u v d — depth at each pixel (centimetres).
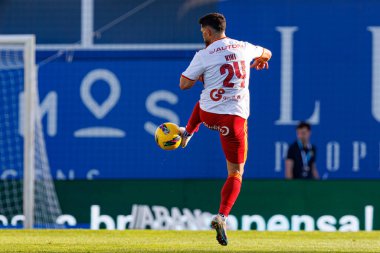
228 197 2234
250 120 5134
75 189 4438
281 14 5178
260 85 5150
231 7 5216
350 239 2848
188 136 2417
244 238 2853
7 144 5125
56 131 5219
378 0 5150
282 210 4200
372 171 5112
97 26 5309
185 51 5256
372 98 5134
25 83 3891
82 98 5234
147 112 5203
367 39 5150
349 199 4203
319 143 5128
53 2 5359
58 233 3019
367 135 5128
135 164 5175
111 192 4400
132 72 5241
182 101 5200
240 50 2273
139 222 4362
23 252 2272
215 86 2250
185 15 5275
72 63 5272
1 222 4600
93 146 5206
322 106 5138
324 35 5162
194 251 2270
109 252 2256
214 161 5084
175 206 4325
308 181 4212
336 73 5150
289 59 5159
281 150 5112
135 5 5316
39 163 4691
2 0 5388
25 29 5356
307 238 2888
